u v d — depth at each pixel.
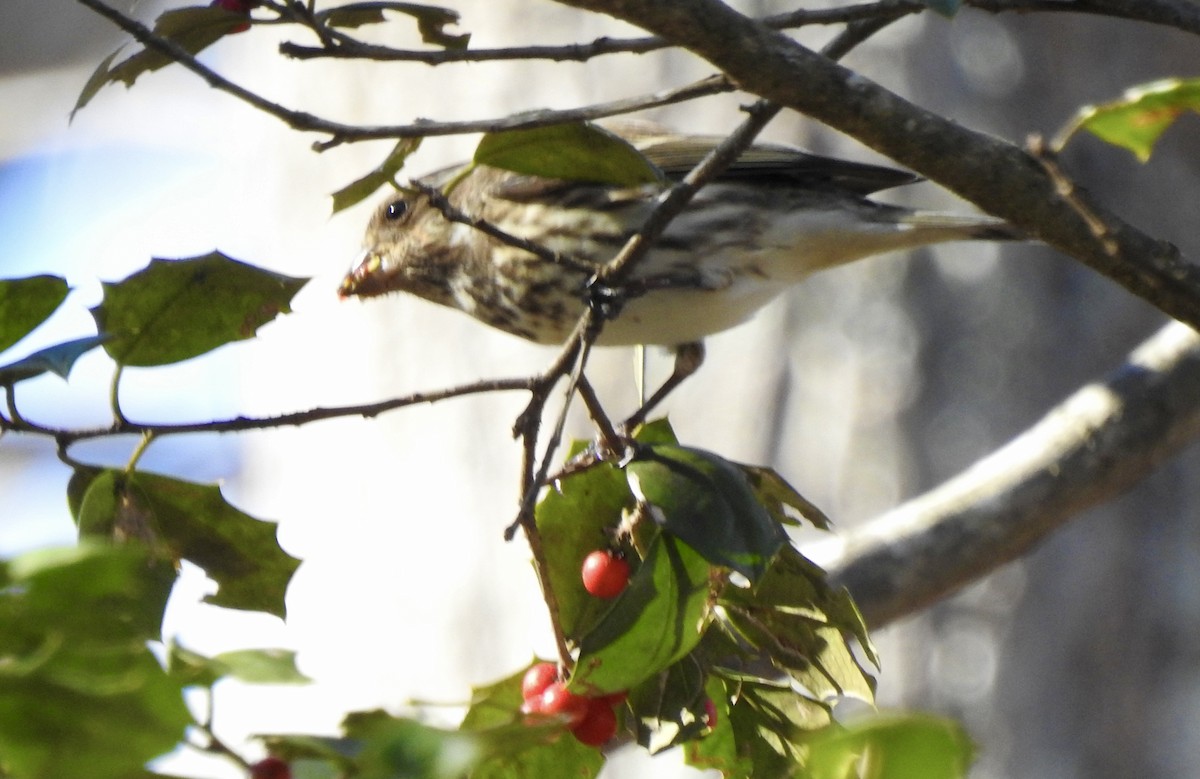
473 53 5.07
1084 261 5.70
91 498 5.05
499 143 5.41
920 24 11.61
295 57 4.98
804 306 11.60
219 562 5.21
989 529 8.46
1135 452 8.36
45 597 3.38
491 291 8.71
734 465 5.23
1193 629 11.41
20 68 20.11
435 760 3.41
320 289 13.81
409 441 13.05
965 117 11.53
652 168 5.48
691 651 5.13
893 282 11.45
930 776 4.05
